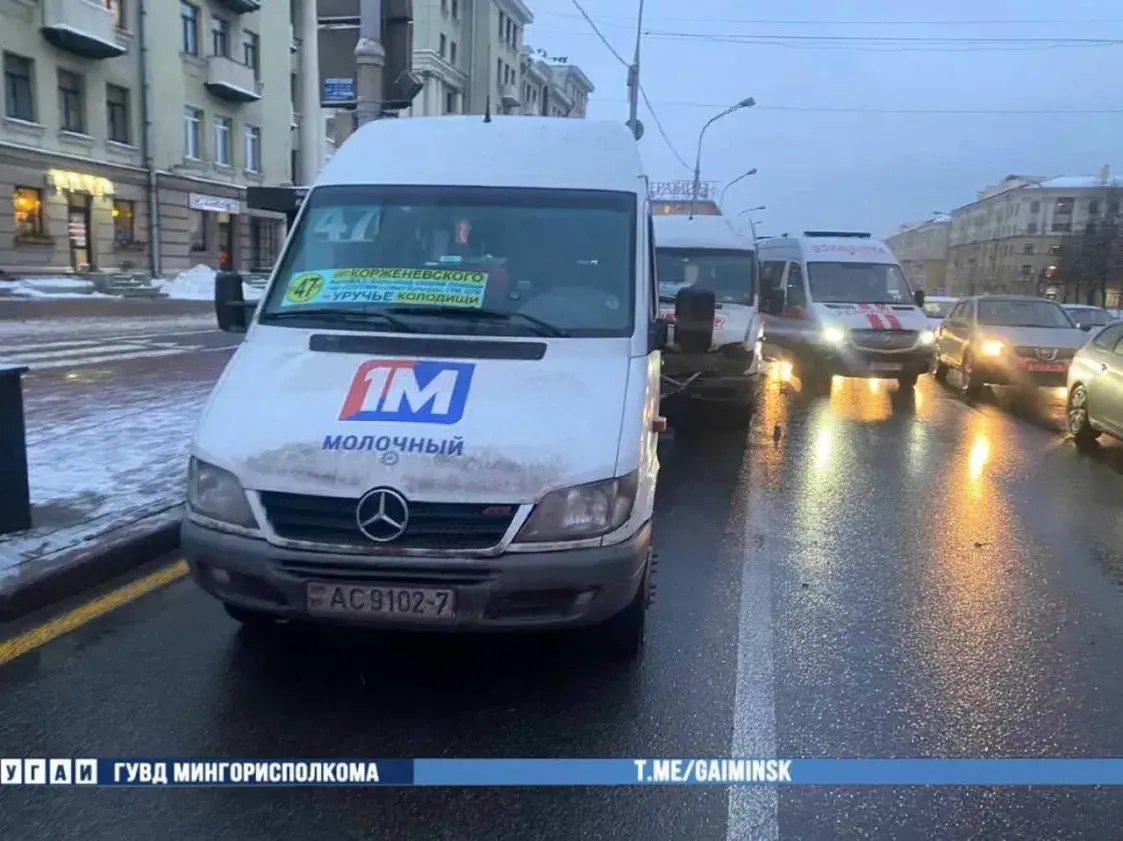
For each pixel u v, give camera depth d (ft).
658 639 14.75
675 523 21.90
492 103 195.21
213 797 10.16
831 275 49.29
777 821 10.02
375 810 10.02
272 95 127.54
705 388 34.45
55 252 90.63
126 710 11.89
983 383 46.16
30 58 86.69
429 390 12.67
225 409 12.68
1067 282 219.82
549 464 11.60
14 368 16.56
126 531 17.24
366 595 11.29
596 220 16.20
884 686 13.30
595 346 14.17
